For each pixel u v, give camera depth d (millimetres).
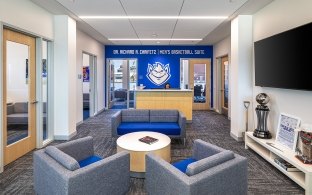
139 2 4047
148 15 4855
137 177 3010
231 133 5203
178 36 7324
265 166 3408
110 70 9852
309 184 2461
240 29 4754
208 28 6098
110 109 9547
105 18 5094
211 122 6836
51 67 4793
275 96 3902
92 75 7895
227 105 7926
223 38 7723
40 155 2199
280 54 3457
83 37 6684
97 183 2025
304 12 3127
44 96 4750
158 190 2137
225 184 1978
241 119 4816
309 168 2518
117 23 5551
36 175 2258
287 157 2881
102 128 5988
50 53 4789
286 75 3301
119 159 2281
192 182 1727
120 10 4504
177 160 3697
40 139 4309
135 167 2977
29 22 3873
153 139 3348
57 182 1882
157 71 9555
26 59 3963
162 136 3605
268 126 4137
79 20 5273
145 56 9516
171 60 9531
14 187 2754
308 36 2826
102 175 2076
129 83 9820
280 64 3457
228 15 4820
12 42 3564
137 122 4820
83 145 2766
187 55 9492
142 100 6664
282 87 3414
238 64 4785
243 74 4789
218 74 8641
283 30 3643
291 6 3420
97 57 8242
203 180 1791
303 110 3160
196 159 2707
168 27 5980
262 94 3979
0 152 3168
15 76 3650
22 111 3873
